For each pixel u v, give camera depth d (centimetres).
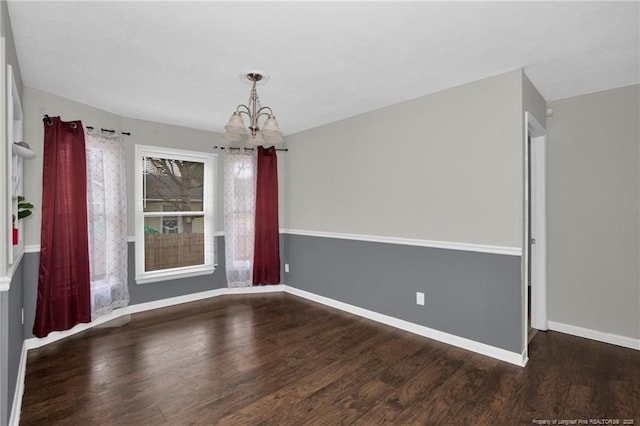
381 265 364
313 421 199
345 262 405
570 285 327
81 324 338
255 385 238
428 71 269
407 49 232
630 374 250
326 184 429
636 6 182
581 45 226
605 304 308
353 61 250
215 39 218
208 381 242
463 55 241
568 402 216
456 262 302
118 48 229
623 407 210
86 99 330
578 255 322
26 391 229
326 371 257
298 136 471
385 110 359
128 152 390
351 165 396
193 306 421
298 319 375
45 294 299
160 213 420
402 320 345
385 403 216
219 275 470
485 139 283
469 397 222
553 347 298
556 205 334
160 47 228
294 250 480
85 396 223
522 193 263
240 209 472
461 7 184
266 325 356
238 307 418
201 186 457
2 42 167
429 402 217
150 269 414
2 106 167
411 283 337
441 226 313
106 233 360
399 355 285
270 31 208
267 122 237
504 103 272
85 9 184
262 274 476
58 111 319
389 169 355
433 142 318
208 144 454
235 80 285
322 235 434
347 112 380
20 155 238
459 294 301
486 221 283
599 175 310
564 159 329
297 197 474
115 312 375
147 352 289
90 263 345
